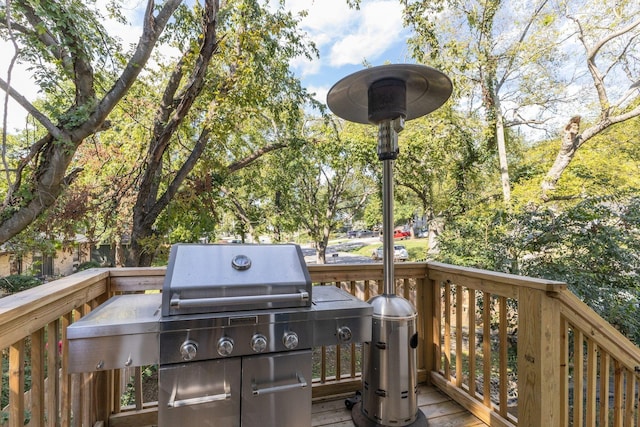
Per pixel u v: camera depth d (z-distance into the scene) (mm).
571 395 3979
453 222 7066
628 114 7488
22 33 4141
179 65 5895
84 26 4383
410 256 13359
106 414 1932
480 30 8453
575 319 1718
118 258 6621
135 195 6363
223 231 11133
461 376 2305
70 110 4578
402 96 1887
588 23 7797
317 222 12766
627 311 4234
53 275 8133
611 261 4738
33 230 4961
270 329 1502
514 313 4730
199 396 1411
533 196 7488
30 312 1215
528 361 1705
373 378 1909
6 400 3318
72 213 5332
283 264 1639
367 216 14102
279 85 7527
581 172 7613
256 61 6184
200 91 5590
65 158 4578
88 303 1783
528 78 8773
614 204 5098
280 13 6559
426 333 2572
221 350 1405
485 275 2027
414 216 16312
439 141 8867
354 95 2049
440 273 2459
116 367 1293
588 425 1764
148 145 6082
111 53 4898
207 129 6266
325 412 2150
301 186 12172
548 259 5008
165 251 6652
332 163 10148
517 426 1762
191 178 7148
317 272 2314
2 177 4539
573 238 4812
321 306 1643
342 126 11320
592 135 7777
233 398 1460
